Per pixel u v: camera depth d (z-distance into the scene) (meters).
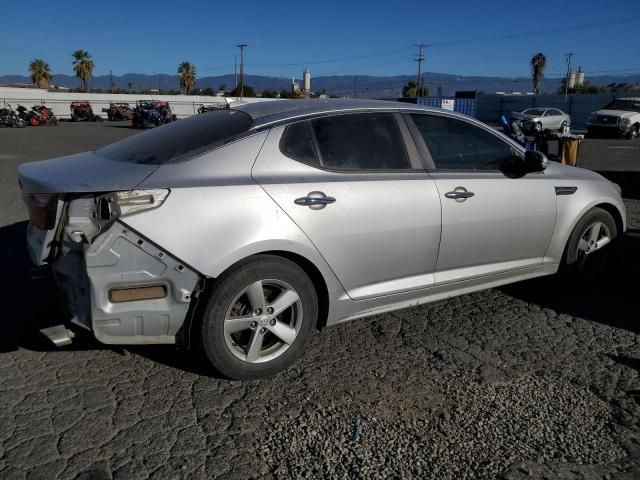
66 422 2.83
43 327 3.88
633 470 2.56
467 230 3.89
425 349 3.73
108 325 2.90
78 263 2.90
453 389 3.23
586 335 3.97
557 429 2.87
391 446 2.71
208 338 3.05
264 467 2.55
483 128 4.18
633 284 5.02
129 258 2.85
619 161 15.65
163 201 2.90
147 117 35.97
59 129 33.47
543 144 10.25
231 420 2.89
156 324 2.98
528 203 4.19
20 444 2.64
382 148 3.66
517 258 4.29
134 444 2.68
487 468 2.56
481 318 4.25
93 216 2.87
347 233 3.37
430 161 3.83
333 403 3.07
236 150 3.21
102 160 3.36
